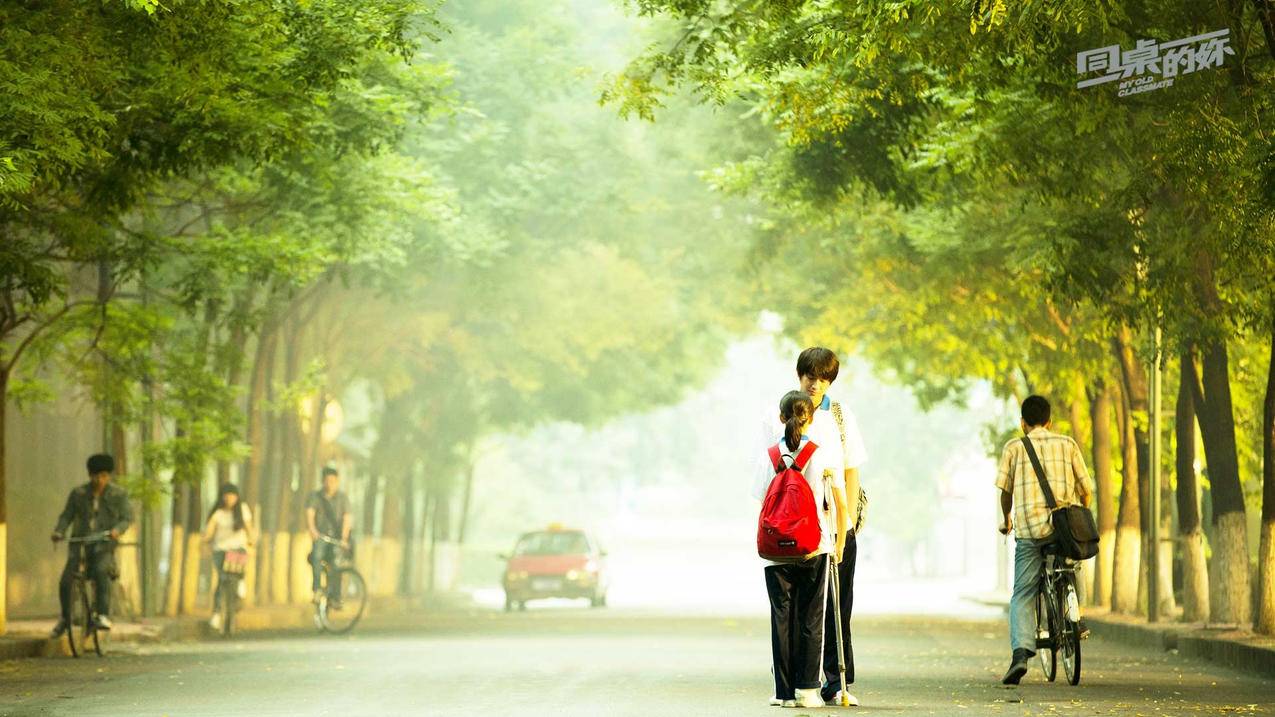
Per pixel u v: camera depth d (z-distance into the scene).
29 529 79.69
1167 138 38.59
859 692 32.34
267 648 51.09
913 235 64.44
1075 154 44.97
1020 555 34.50
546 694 32.03
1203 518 72.31
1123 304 47.72
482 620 79.00
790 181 53.97
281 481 81.25
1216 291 46.72
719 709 28.34
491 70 78.38
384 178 58.94
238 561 61.44
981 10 33.66
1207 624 51.56
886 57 39.12
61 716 28.42
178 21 36.09
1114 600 66.31
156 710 29.44
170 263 64.81
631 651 47.34
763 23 41.44
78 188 42.69
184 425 58.34
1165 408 65.50
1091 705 29.73
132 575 63.12
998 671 39.47
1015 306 65.69
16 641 45.34
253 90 40.28
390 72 53.19
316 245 54.94
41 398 54.59
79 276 67.19
